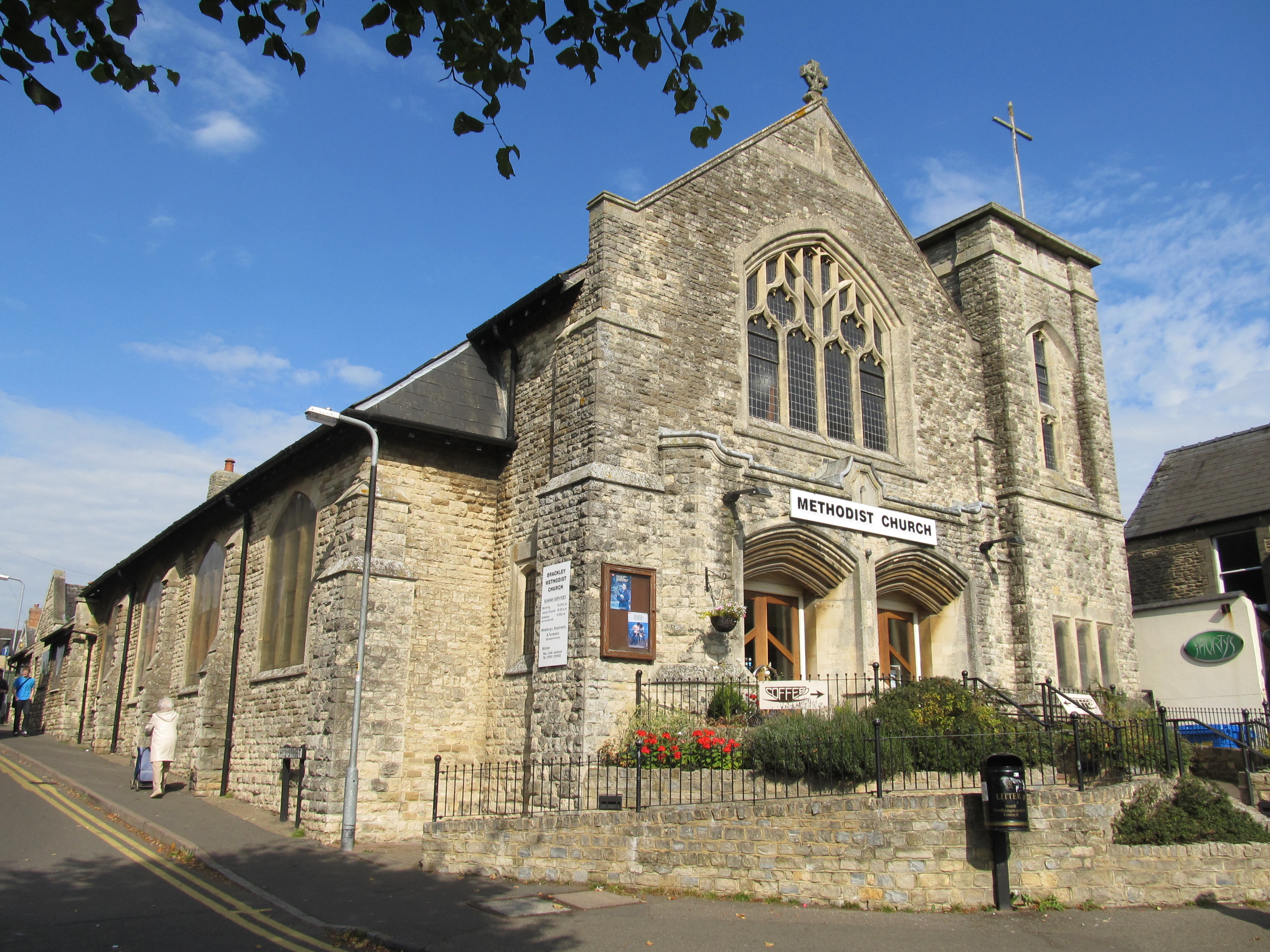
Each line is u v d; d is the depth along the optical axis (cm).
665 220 1752
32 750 2789
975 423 2203
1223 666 2200
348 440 1727
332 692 1503
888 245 2167
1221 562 2745
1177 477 3011
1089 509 2288
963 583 1986
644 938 881
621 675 1459
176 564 2600
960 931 940
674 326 1709
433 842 1209
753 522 1661
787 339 1928
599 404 1563
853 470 1842
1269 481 2712
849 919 973
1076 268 2520
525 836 1157
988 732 1351
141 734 2453
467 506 1744
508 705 1612
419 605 1644
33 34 542
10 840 1309
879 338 2120
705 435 1627
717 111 676
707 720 1433
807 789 1228
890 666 1964
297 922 928
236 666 2005
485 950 834
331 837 1417
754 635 1789
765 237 1914
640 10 636
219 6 552
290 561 1886
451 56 629
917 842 1041
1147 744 1373
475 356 1867
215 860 1230
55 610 4541
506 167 636
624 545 1516
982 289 2322
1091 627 2191
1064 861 1066
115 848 1294
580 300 1681
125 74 573
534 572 1658
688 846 1082
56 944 828
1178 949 912
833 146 2130
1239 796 1442
